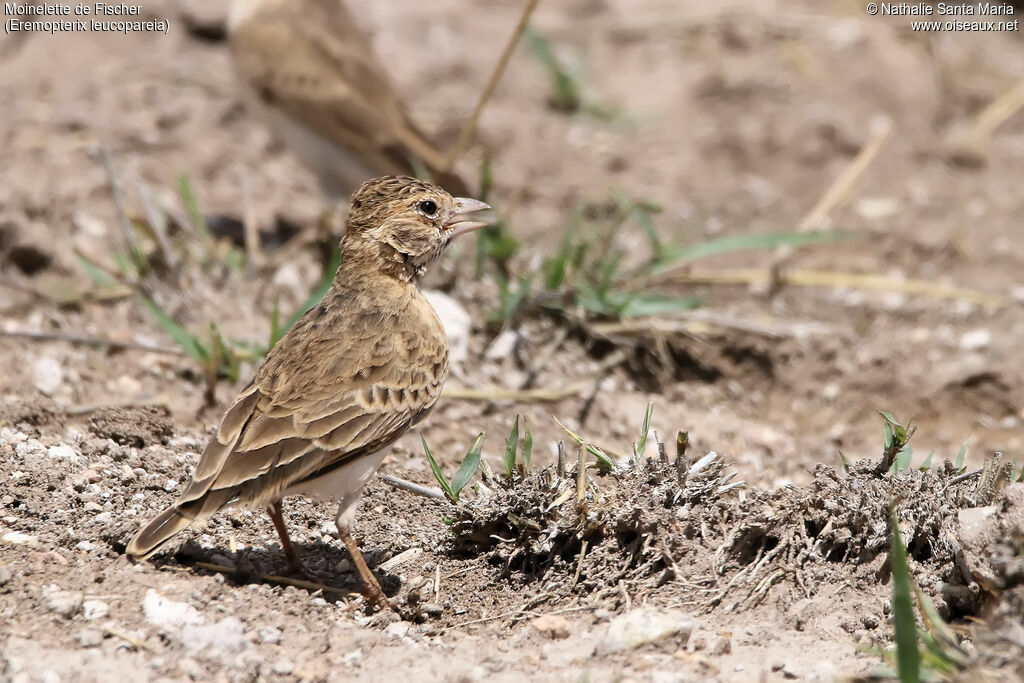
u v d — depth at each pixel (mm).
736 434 11930
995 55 20453
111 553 8305
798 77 19297
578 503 8539
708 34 20688
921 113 18656
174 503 8477
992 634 7242
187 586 7961
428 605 8297
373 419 8297
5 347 11781
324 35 14320
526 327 12680
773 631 7762
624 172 17062
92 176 15148
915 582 7945
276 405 8055
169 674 7090
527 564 8664
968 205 16438
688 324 13227
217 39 19453
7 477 9055
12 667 7016
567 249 12891
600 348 12828
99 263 13438
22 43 18641
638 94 19203
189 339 11242
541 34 20672
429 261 9258
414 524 9422
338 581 8625
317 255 14133
